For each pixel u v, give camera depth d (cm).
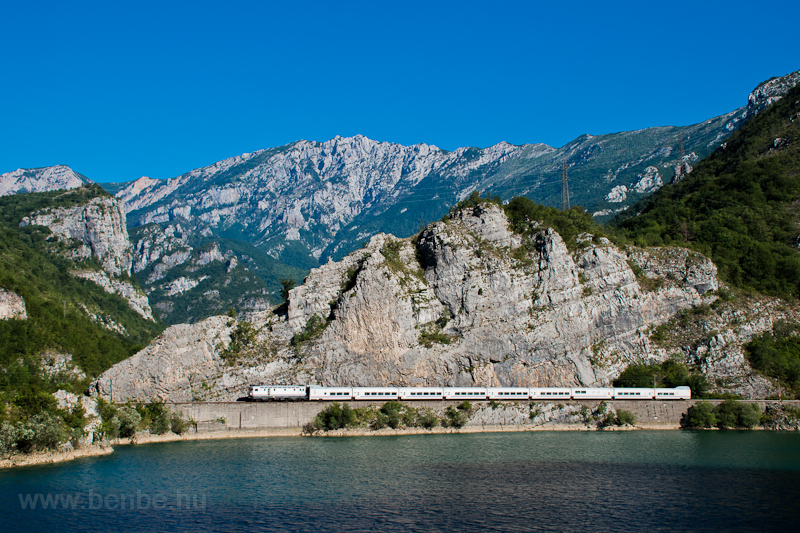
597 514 11806
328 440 18425
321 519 11425
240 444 17762
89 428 16762
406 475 14288
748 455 16538
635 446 17688
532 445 17725
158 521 11262
